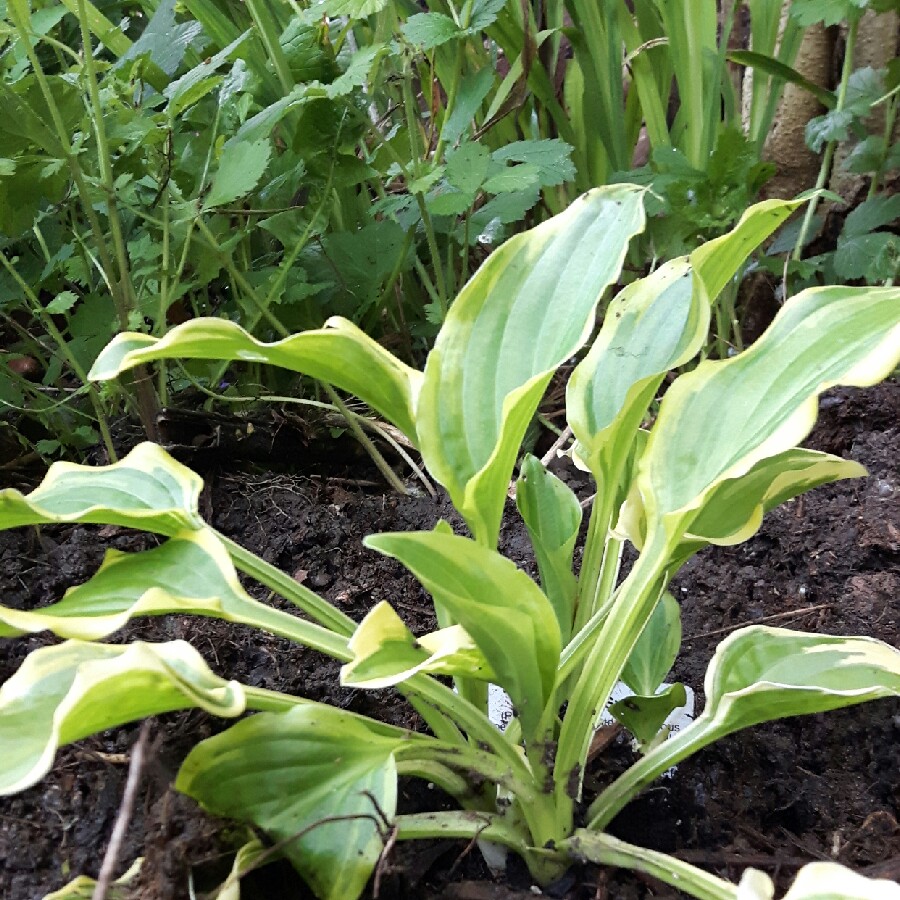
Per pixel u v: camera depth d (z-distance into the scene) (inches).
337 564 25.0
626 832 17.2
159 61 25.6
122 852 15.1
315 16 24.2
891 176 34.9
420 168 26.3
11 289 28.6
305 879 13.2
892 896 11.4
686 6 31.0
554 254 15.5
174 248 27.4
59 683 13.3
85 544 24.5
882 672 15.5
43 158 21.9
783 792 18.1
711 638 22.1
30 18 24.3
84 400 29.5
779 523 25.2
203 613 14.9
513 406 13.4
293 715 14.1
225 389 30.0
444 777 15.7
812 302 15.3
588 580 17.3
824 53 35.9
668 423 15.6
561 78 39.3
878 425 28.8
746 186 29.0
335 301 30.2
